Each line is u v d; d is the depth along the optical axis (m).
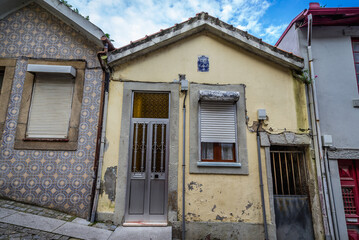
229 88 4.75
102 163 4.27
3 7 4.73
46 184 4.25
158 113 4.64
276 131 4.61
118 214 4.11
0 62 4.64
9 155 4.32
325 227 4.18
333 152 4.46
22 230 3.37
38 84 4.63
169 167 4.32
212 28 4.80
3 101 4.50
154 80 4.67
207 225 4.16
